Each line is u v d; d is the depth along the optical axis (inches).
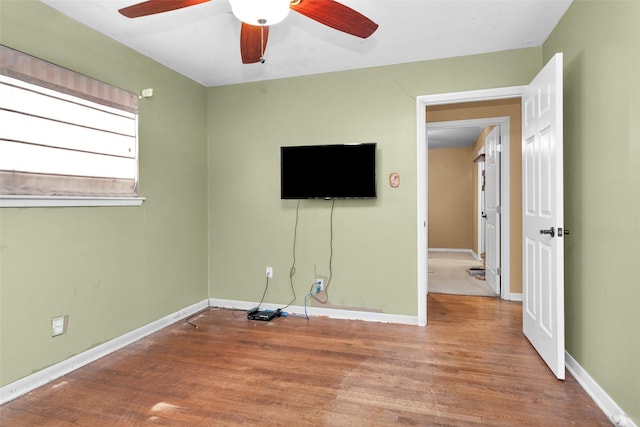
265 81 137.1
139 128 109.7
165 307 121.4
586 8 77.9
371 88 125.4
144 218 112.2
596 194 74.2
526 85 110.9
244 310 140.2
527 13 90.4
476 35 102.4
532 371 86.9
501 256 157.6
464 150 314.3
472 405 72.6
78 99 89.0
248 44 77.5
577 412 69.9
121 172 101.6
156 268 117.3
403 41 105.7
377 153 125.3
